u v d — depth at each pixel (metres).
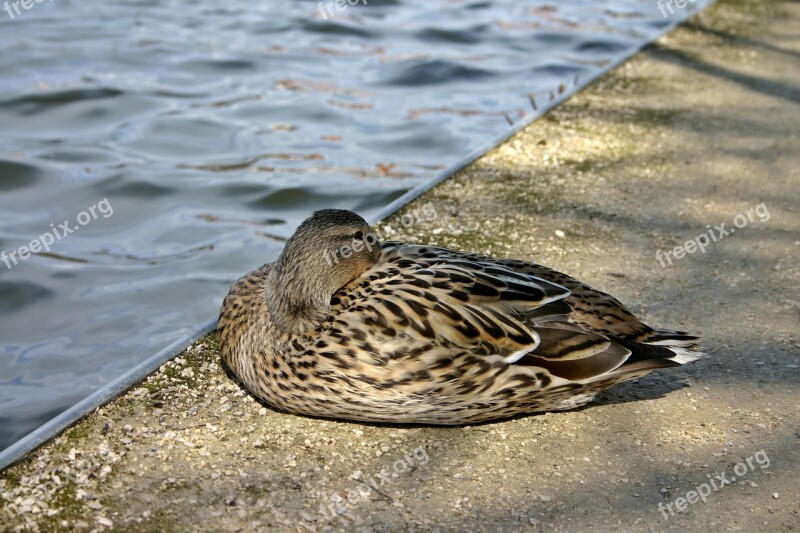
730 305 6.40
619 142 8.98
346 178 9.78
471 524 4.44
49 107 11.40
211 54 13.34
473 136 10.82
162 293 7.83
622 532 4.41
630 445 5.02
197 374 5.53
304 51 13.69
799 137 9.22
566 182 8.15
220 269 8.23
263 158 10.22
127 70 12.62
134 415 5.10
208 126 11.02
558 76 12.95
